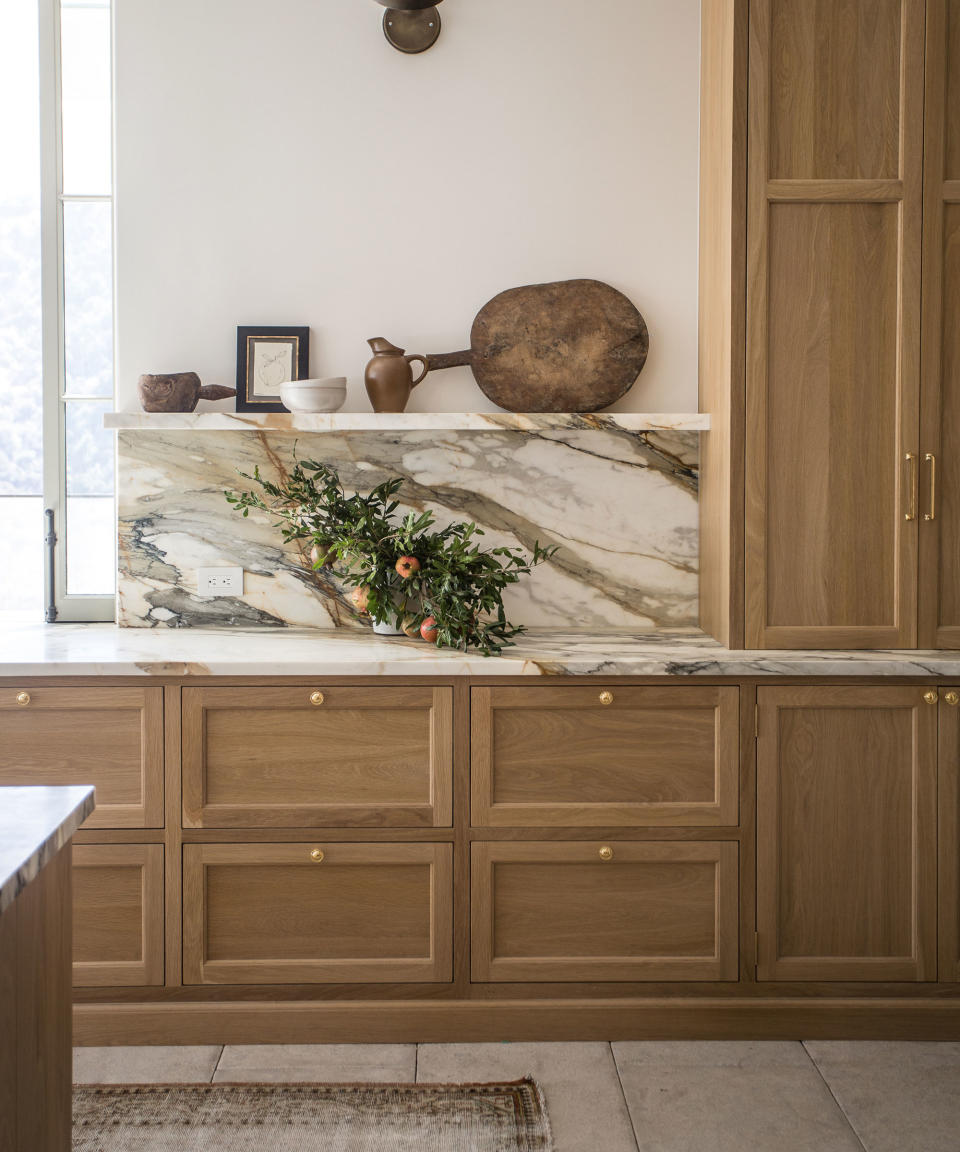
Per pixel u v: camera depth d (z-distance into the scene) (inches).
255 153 112.4
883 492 97.2
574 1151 77.6
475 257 113.3
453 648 99.7
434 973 93.6
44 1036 53.4
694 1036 93.8
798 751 93.4
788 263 96.0
